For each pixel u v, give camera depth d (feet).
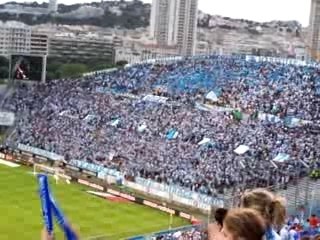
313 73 495.41
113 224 295.28
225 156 371.15
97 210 317.83
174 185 346.13
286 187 320.09
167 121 437.99
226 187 326.65
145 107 470.80
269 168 346.13
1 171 392.47
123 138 425.69
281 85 476.95
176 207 327.47
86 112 478.18
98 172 387.14
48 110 495.00
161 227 294.46
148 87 514.27
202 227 248.52
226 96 469.16
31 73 547.08
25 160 423.64
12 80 549.95
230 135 399.65
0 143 456.86
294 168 342.85
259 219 34.27
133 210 322.96
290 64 520.42
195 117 437.17
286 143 375.66
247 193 44.78
